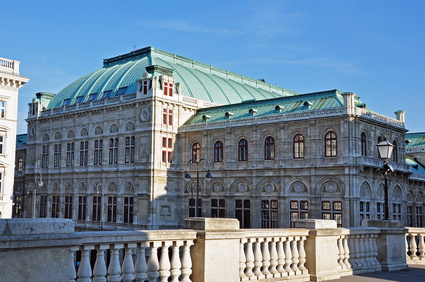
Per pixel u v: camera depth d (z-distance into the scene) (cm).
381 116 6325
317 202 5812
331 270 1605
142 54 9212
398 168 6481
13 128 5984
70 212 8362
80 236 965
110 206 7700
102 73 9194
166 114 7312
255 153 6450
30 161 9275
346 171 5569
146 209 7038
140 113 7325
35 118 9162
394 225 1908
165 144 7262
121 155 7588
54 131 8869
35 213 9006
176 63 9325
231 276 1269
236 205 6669
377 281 1563
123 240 1090
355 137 5691
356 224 5519
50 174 8800
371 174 5916
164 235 1169
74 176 8306
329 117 5741
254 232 1383
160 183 7125
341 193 5619
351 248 1762
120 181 7538
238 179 6650
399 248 1911
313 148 5900
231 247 1275
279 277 1448
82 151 8300
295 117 6091
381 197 6159
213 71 10025
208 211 6938
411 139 9212
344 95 5672
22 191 9731
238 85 9838
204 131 7081
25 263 883
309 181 5916
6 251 860
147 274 1145
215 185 6944
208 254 1223
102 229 7675
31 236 881
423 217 7681
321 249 1572
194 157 7288
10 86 5959
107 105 7800
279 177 6200
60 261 928
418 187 7588
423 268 1950
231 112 7212
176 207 7344
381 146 2023
